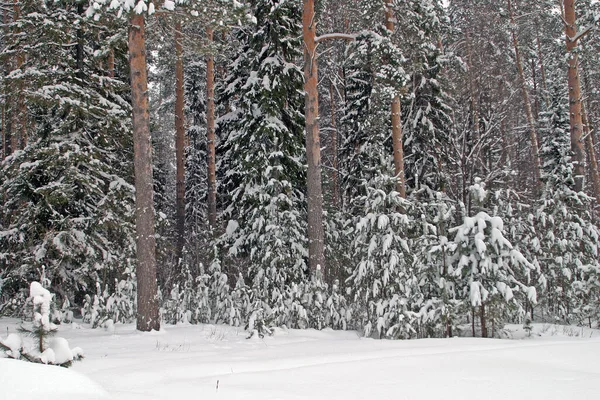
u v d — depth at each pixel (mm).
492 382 4609
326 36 12797
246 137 15031
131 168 14523
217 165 18750
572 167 14234
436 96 17141
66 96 12156
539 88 26703
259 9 14547
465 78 18656
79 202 13039
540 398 4102
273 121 14258
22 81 11789
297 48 16031
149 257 9758
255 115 14547
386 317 9391
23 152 12523
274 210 13578
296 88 15078
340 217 16656
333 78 24172
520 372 5012
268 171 13758
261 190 13953
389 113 14133
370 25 13336
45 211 12203
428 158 16969
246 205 15164
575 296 12000
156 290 9820
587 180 24672
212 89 17703
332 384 4570
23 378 3740
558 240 12766
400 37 14031
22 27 11984
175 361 6031
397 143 13609
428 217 12930
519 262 8797
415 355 6031
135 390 4418
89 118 12969
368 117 15094
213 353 6922
